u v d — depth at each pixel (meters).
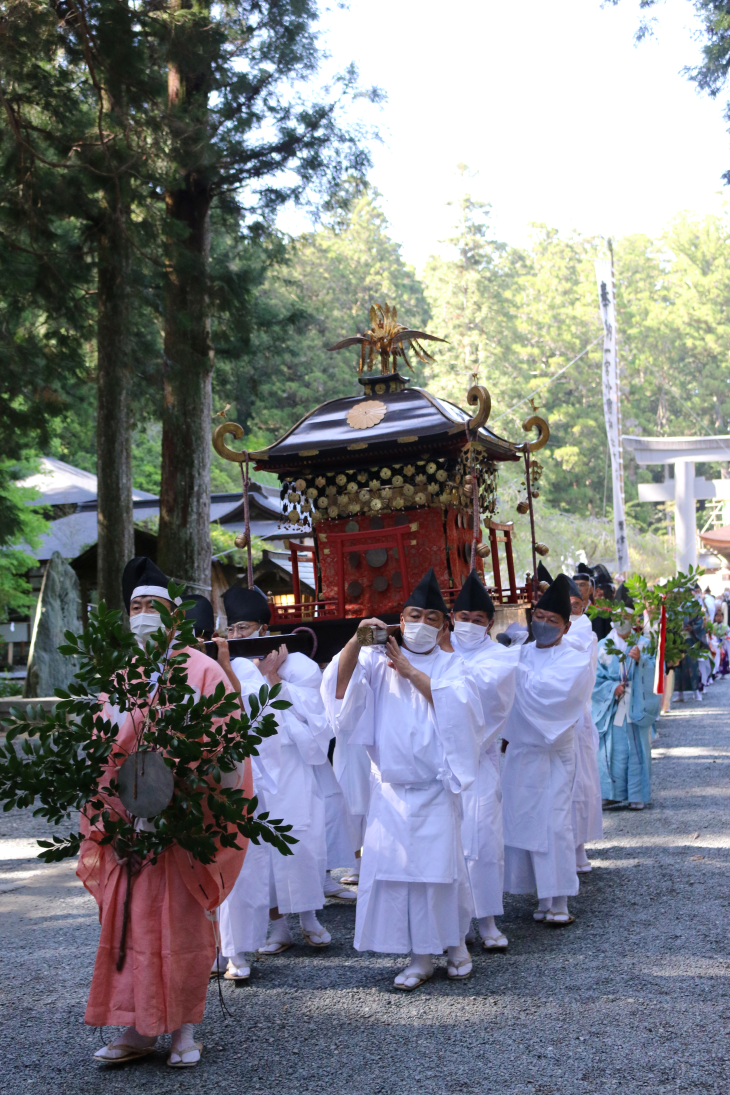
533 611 5.60
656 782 9.47
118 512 14.66
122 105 12.46
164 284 13.84
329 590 8.19
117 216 12.91
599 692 8.40
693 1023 3.86
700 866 6.29
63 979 4.81
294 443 7.91
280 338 17.05
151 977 3.64
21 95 12.41
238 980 4.69
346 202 15.65
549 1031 3.88
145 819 3.69
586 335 63.16
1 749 3.65
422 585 4.69
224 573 20.53
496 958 4.87
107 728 3.69
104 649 3.62
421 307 63.44
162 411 14.20
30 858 7.82
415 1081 3.53
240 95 13.93
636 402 65.12
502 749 6.26
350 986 4.57
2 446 14.37
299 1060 3.77
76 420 20.09
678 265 71.19
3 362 13.38
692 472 43.94
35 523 24.81
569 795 5.39
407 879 4.39
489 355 56.59
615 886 6.04
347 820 6.00
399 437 7.47
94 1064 3.83
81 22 11.68
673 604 8.20
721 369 66.25
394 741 4.52
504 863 5.48
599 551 32.50
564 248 68.56
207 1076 3.67
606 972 4.51
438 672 4.62
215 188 15.02
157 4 12.84
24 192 12.45
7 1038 4.10
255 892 4.73
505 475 31.45
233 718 3.68
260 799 4.96
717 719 13.86
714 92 13.77
